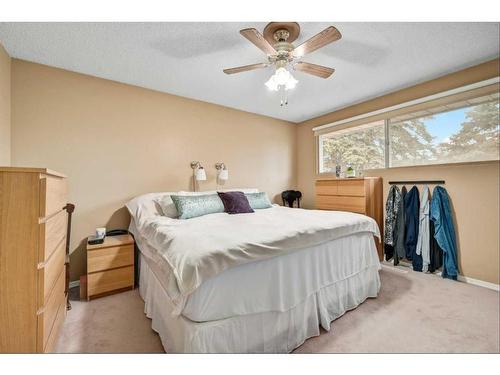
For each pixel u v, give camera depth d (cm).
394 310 195
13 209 112
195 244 136
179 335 124
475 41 204
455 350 146
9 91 217
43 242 117
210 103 355
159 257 159
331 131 400
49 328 130
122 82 281
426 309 196
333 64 243
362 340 157
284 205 449
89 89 260
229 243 135
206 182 350
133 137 288
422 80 283
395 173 320
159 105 308
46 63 235
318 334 162
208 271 119
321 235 176
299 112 406
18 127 224
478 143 251
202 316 118
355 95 329
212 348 119
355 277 207
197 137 341
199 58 228
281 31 181
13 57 222
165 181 312
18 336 113
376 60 236
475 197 251
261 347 137
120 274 227
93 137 262
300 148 466
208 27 183
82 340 155
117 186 277
